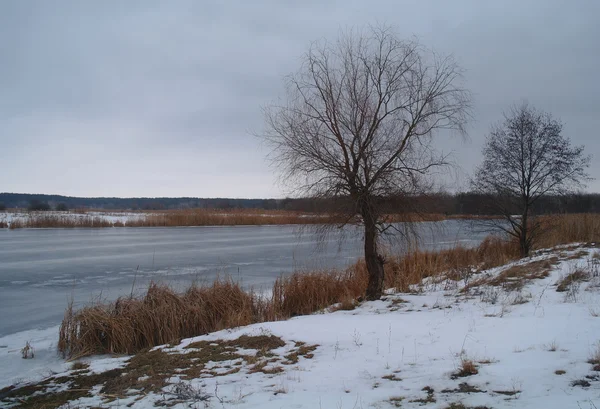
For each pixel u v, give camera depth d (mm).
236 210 67938
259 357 7188
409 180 11133
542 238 20906
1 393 6691
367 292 12070
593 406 4180
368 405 4816
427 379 5461
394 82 11430
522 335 6871
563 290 10180
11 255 24750
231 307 11453
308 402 5020
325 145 11352
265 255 25719
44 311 12852
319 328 8664
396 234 11852
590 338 6355
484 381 5180
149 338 9875
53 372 7836
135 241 33406
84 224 48000
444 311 9523
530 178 17719
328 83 11383
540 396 4609
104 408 5500
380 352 6836
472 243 26734
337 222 11492
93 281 17344
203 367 6941
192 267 21078
